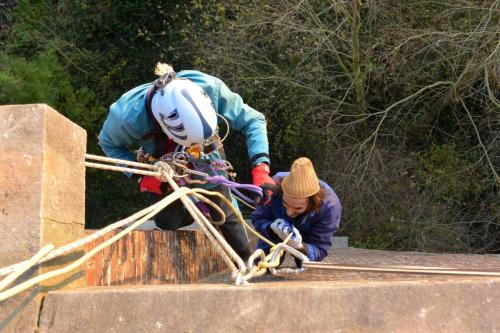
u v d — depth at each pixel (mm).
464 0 11453
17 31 15070
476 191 12352
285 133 12625
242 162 13641
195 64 12414
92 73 14406
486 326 2465
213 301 2516
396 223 11883
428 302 2500
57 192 2742
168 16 14039
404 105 12516
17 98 11969
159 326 2500
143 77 14344
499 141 12375
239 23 11688
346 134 12242
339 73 12531
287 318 2473
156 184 4090
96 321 2535
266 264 3166
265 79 12078
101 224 13859
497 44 10820
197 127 3719
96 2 14617
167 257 4074
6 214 2611
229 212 4395
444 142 13406
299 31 11492
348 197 11891
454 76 12062
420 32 11586
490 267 4449
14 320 2551
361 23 12078
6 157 2639
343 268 3289
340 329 2453
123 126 4020
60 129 2785
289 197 3633
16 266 2396
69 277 2795
